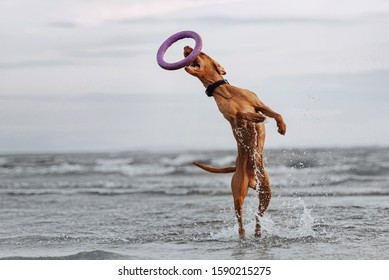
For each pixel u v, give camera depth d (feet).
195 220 48.88
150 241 40.60
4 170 122.01
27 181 95.91
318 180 84.43
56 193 74.28
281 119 37.09
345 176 89.56
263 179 39.09
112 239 41.55
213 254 36.09
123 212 55.11
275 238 40.06
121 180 95.91
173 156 158.30
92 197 68.95
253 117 36.29
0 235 43.68
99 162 139.85
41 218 52.13
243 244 38.58
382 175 92.22
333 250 36.40
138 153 182.70
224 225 46.03
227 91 38.29
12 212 56.39
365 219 46.73
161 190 76.48
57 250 38.24
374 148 149.07
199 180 91.97
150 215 52.49
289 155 114.52
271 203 59.26
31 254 36.88
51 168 123.85
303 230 42.45
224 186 81.00
